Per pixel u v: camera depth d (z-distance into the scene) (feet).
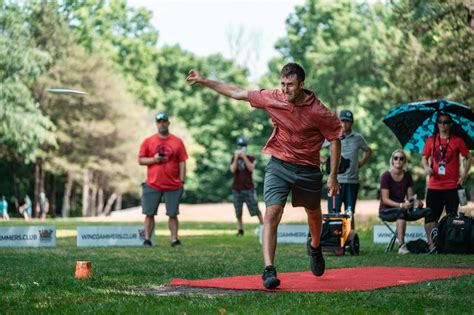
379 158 239.30
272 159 32.14
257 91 31.68
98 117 242.78
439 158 54.70
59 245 64.69
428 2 92.32
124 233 64.64
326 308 24.84
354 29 263.08
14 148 218.38
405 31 103.60
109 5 304.09
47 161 239.09
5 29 192.34
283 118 31.30
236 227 113.39
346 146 54.60
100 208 278.26
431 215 54.54
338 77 250.57
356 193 54.70
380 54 154.30
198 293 29.89
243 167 82.48
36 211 243.40
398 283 32.81
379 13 237.25
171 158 64.44
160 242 71.97
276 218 31.53
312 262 34.71
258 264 43.14
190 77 31.71
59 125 234.17
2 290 30.42
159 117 63.82
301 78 30.48
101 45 284.82
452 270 38.73
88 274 35.40
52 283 32.53
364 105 231.91
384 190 55.62
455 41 91.50
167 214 64.69
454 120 56.03
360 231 89.97
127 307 25.29
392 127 57.21
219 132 319.27
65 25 233.76
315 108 30.96
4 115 190.08
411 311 24.62
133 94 294.05
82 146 242.99
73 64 233.76
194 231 98.68
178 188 64.75
